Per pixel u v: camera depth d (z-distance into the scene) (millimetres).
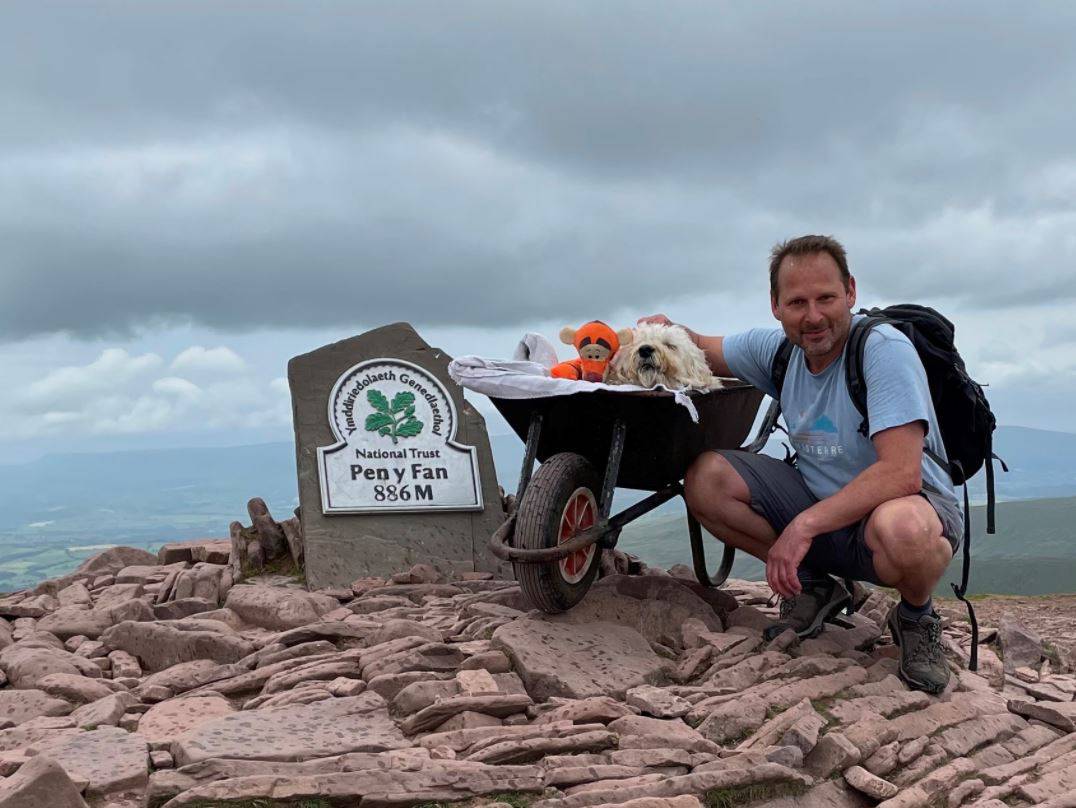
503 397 4531
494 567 6703
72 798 2746
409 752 3252
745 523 4633
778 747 3393
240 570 6594
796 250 4109
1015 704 4145
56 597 6613
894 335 4102
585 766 3180
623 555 6723
